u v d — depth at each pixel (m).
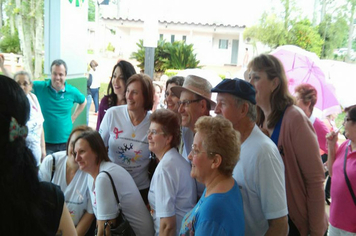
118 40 23.33
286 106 1.95
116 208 2.10
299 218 1.96
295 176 1.93
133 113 2.52
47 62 5.20
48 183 1.16
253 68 2.00
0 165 0.91
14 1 11.89
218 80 4.90
